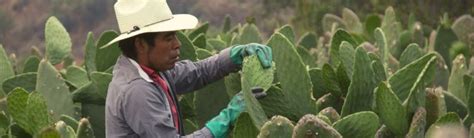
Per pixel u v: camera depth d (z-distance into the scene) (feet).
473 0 46.85
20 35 209.46
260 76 15.53
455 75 18.66
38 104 16.30
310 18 54.95
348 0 53.26
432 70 16.02
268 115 16.48
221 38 28.48
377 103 15.42
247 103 14.79
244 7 179.93
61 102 18.62
